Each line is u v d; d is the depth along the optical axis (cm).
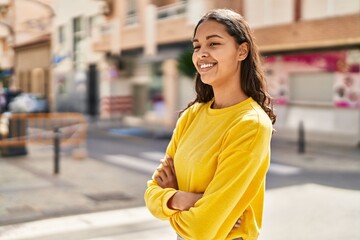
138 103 2183
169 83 1891
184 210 154
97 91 2284
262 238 488
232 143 149
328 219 564
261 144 149
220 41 156
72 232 500
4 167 949
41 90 1703
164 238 495
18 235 480
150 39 1777
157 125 1966
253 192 156
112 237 496
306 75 1456
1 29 1080
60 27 1614
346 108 1332
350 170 922
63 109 1967
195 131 166
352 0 1186
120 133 1725
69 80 1969
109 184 773
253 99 164
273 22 1373
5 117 1118
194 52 166
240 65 164
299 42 1277
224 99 164
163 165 174
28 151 1212
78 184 770
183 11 1655
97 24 1920
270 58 1549
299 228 526
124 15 1950
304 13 1297
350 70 1308
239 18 162
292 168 942
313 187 758
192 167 158
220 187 146
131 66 2212
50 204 623
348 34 1150
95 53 2053
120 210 589
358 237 493
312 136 1421
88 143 1402
